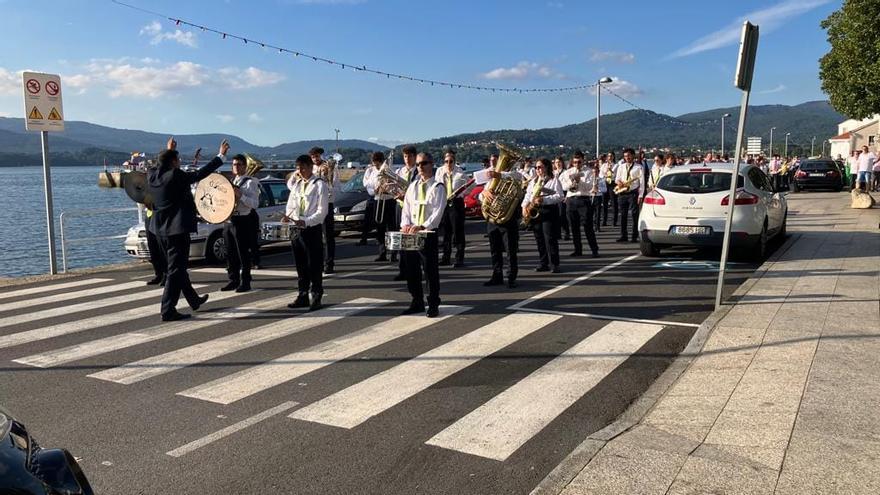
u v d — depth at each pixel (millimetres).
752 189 11719
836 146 76188
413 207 7984
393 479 3973
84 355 6586
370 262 12766
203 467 4160
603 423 4758
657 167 16547
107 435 4652
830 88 20688
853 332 6504
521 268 11617
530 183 10930
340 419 4879
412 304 8188
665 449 4125
